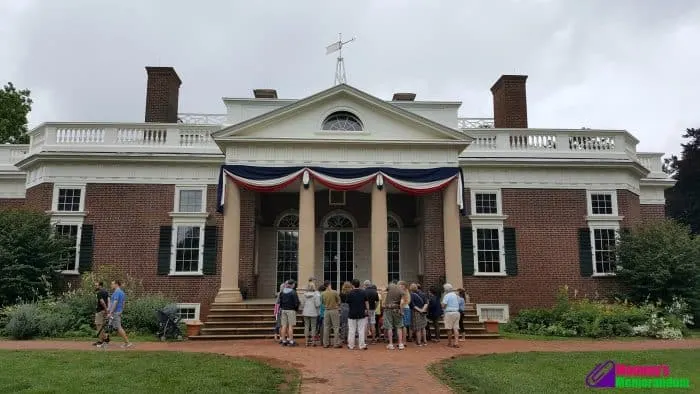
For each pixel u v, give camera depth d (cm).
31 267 2077
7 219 2158
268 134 2130
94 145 2423
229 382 1017
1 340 1697
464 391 995
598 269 2389
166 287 2291
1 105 3572
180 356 1302
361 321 1533
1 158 2641
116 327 1554
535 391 970
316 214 2470
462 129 2544
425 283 2131
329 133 2138
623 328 1941
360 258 2447
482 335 1830
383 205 2034
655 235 2306
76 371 1085
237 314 1872
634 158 2648
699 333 2069
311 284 1619
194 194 2402
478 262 2380
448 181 2073
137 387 960
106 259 2302
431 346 1605
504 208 2425
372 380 1083
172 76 2695
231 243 1995
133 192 2369
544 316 2080
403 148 2117
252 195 2233
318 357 1367
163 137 2470
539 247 2394
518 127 2733
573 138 2548
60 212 2317
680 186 4559
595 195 2462
